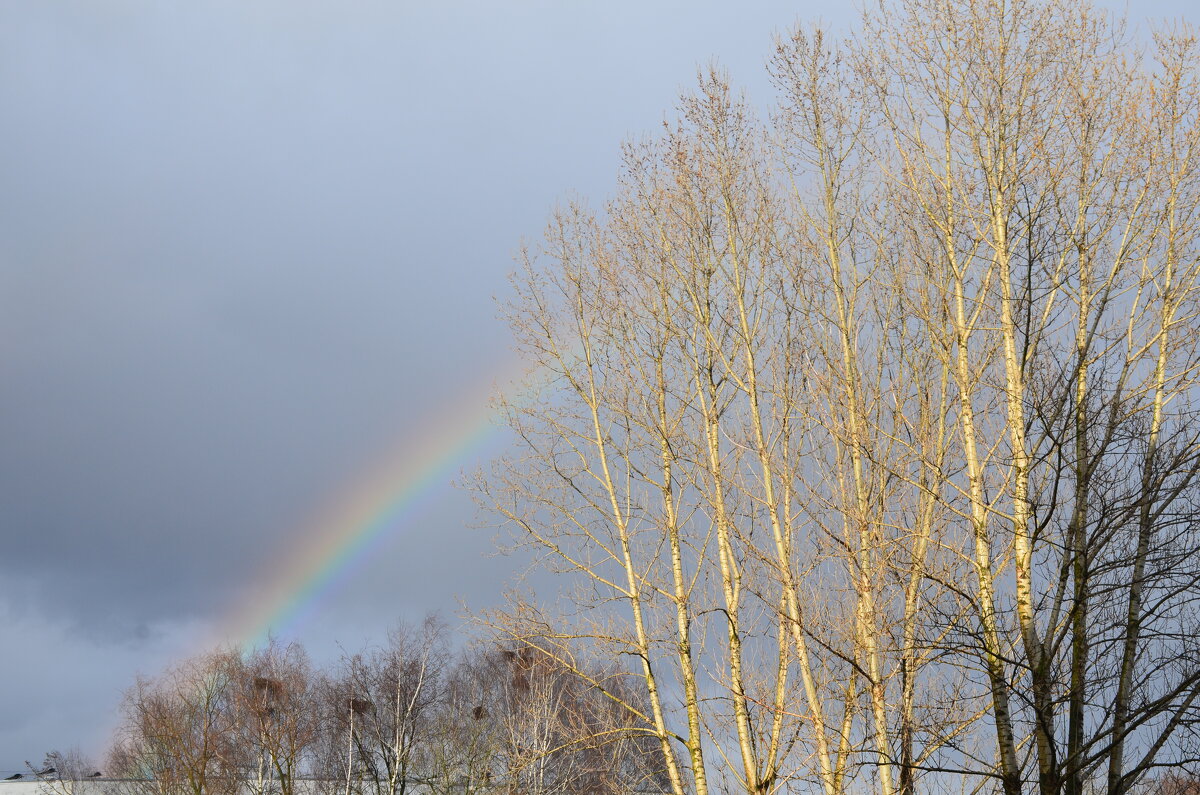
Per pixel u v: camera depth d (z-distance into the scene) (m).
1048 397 19.00
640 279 25.75
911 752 19.25
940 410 21.45
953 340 20.83
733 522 23.25
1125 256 20.27
